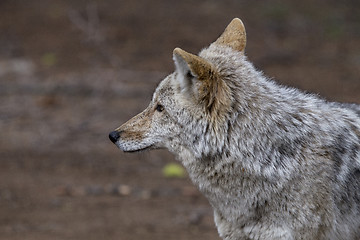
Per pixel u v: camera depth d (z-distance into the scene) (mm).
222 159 9383
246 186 9414
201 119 9375
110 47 27656
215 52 10039
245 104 9406
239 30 10578
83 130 20594
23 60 26641
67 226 14188
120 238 13500
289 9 31969
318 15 31625
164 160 18828
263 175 9273
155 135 9875
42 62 26547
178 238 13594
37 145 19484
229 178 9461
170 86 9711
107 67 25859
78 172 17656
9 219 14570
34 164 18125
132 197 16109
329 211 9359
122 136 10039
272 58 27000
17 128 20734
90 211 15133
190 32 28953
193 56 9102
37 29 29578
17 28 29719
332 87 24172
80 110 22156
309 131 9477
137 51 27359
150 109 10031
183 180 17281
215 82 9258
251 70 9844
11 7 31797
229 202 9602
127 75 25047
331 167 9336
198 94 9273
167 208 15422
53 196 16016
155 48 27625
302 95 10055
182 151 9711
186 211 15250
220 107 9305
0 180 16938
